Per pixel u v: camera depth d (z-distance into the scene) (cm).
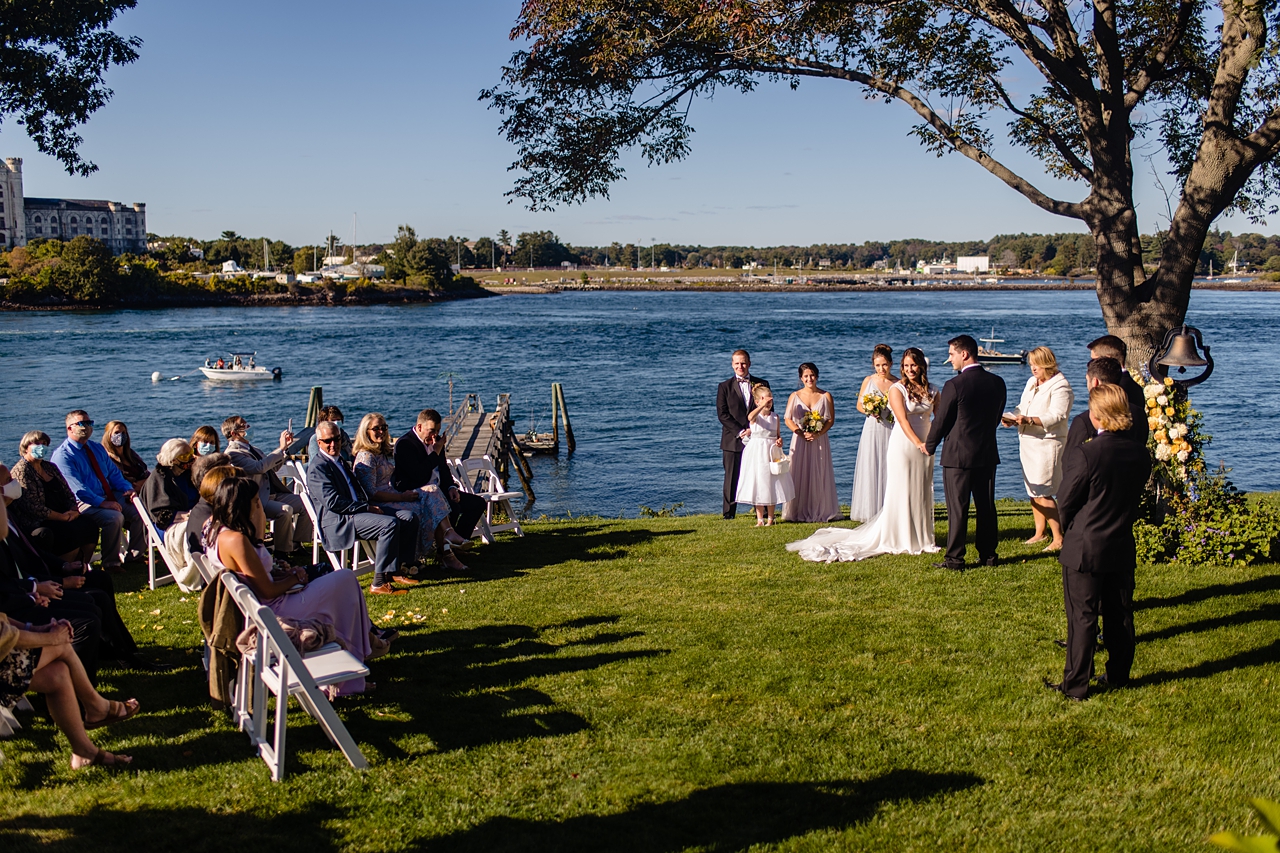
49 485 789
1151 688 525
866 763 449
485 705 527
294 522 913
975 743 467
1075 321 9438
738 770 445
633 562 884
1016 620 648
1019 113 1054
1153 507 801
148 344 6631
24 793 427
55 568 611
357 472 837
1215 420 3206
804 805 413
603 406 3838
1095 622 508
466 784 434
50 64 1002
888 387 970
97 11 1004
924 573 775
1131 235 900
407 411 3844
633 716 507
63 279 10838
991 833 389
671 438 3119
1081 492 502
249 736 486
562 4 954
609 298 17088
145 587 820
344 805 418
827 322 9388
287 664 444
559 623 680
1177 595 686
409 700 535
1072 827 392
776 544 938
